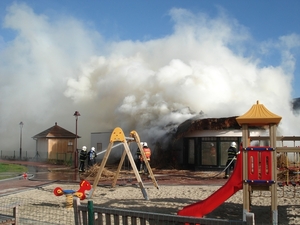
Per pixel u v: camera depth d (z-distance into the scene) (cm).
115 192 1473
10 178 2075
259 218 975
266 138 1067
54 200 1297
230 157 1934
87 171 2167
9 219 711
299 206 1115
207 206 855
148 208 1122
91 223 621
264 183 819
